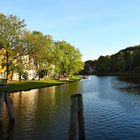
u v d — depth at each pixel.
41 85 82.12
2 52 79.31
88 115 33.72
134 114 34.19
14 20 74.94
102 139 23.14
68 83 106.31
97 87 81.75
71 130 18.95
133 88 75.12
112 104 43.16
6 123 28.59
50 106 40.59
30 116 32.72
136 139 23.14
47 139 23.06
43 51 82.06
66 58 136.00
